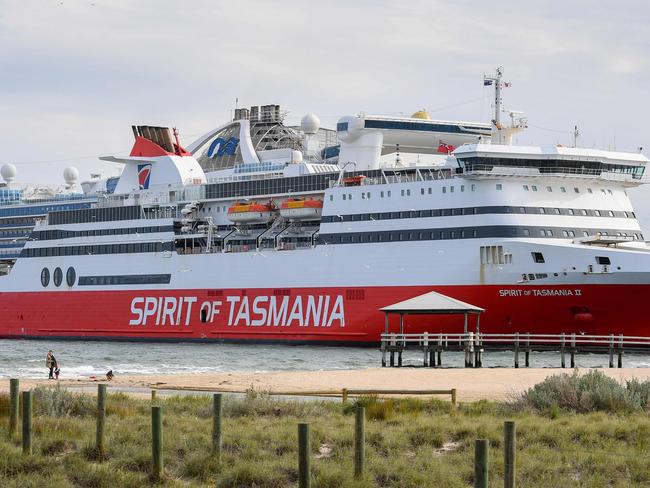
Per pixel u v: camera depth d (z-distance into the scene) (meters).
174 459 67.56
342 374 126.06
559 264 168.88
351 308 190.88
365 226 189.88
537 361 168.62
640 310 165.75
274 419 81.25
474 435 73.25
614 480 64.12
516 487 62.06
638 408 85.44
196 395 100.94
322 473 62.66
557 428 75.38
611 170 179.75
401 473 63.97
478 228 174.88
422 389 106.56
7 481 62.81
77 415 82.69
